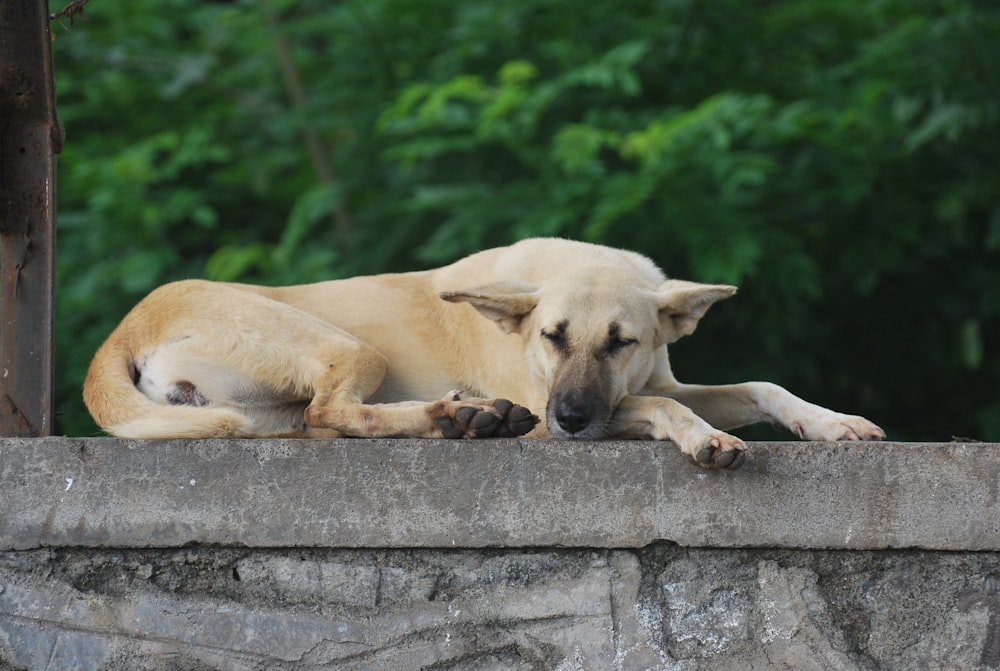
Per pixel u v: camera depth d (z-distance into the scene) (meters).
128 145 14.47
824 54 14.65
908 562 5.65
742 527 5.61
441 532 5.67
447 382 7.38
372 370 6.70
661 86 13.92
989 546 5.55
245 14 15.15
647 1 14.12
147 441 5.75
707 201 11.81
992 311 13.10
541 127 13.28
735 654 5.64
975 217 13.41
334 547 5.71
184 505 5.71
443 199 12.51
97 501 5.72
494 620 5.69
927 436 14.38
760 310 12.73
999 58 12.63
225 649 5.70
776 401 6.89
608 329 6.53
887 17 14.12
